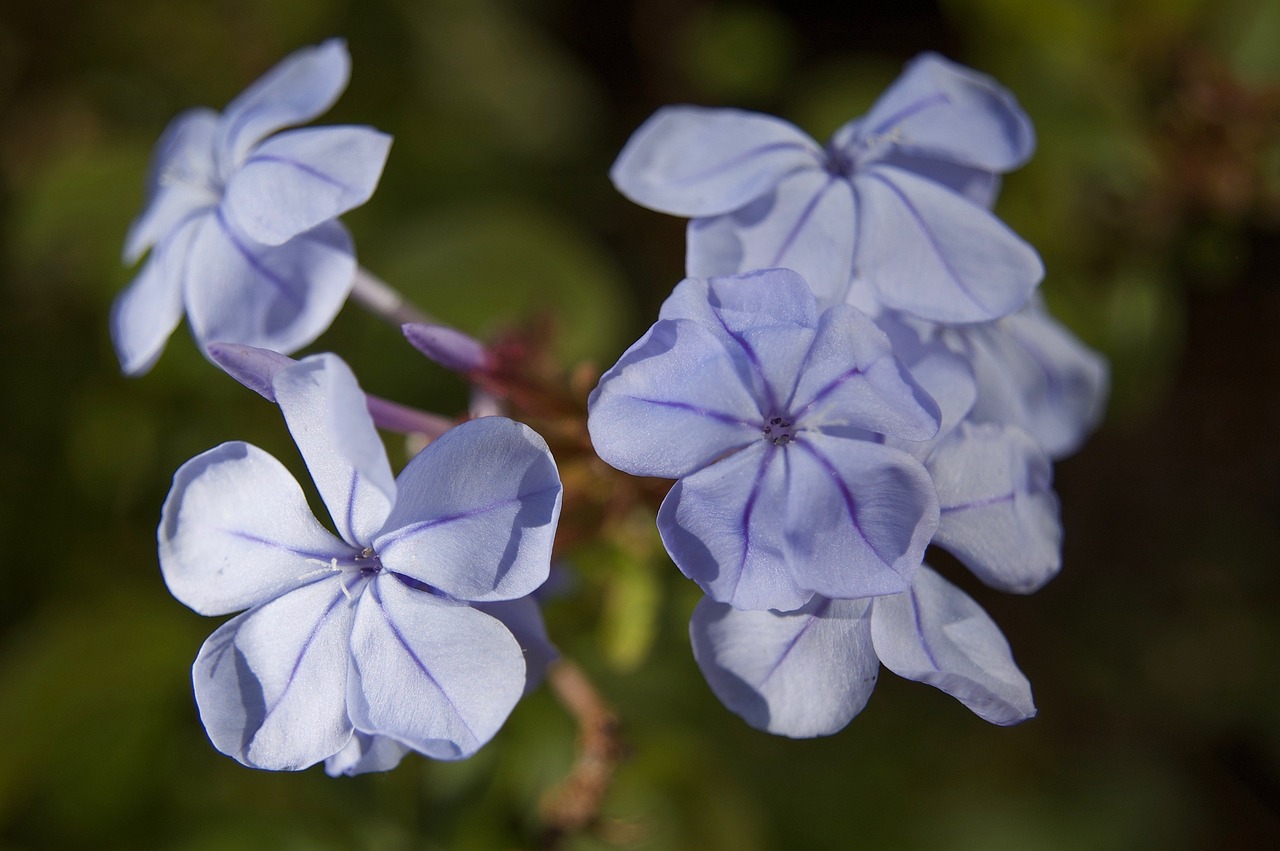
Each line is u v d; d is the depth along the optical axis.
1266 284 0.36
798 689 0.23
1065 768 0.37
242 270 0.25
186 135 0.26
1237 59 0.31
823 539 0.22
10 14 0.34
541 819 0.27
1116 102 0.31
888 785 0.34
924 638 0.23
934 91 0.25
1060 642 0.38
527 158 0.36
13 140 0.36
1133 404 0.31
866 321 0.23
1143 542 0.38
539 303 0.31
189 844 0.29
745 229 0.24
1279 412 0.37
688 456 0.22
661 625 0.29
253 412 0.30
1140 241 0.31
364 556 0.23
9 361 0.31
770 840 0.32
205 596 0.23
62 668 0.29
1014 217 0.31
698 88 0.39
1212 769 0.37
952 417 0.23
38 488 0.31
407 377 0.30
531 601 0.23
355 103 0.35
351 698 0.23
